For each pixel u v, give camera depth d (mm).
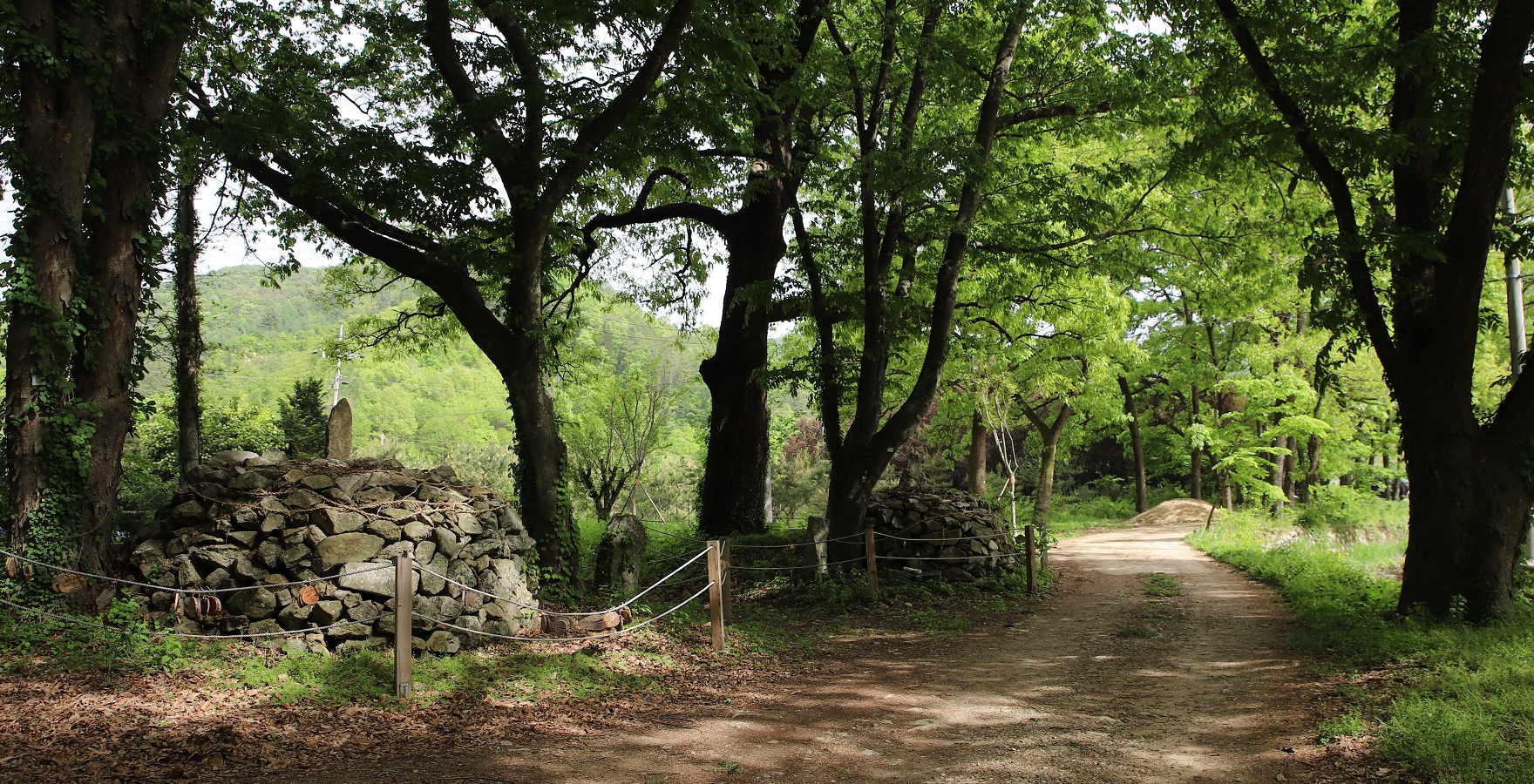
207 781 5000
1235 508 32750
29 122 8195
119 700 6090
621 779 5484
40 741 5305
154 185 9219
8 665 6652
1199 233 17484
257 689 6625
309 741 5766
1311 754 5766
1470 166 9477
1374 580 13039
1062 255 17250
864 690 8172
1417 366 10078
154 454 21281
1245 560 18078
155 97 9055
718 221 18656
